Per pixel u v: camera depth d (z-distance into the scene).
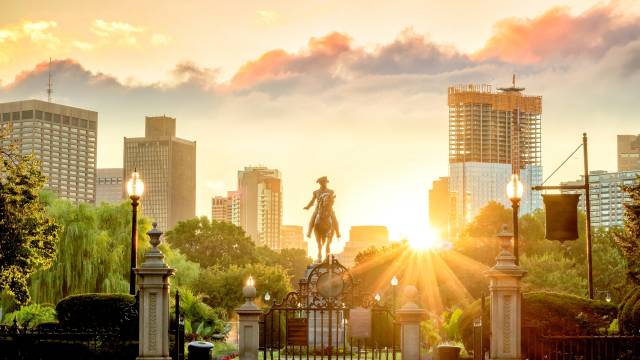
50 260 45.62
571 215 37.41
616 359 33.28
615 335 33.41
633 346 33.00
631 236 46.31
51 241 44.81
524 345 33.19
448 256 138.00
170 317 39.34
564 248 127.50
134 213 40.03
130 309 35.53
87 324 39.75
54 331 34.62
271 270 115.19
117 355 34.31
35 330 34.91
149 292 33.25
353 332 40.84
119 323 37.66
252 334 37.03
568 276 106.25
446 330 59.09
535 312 39.00
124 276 79.88
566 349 33.94
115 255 77.69
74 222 76.56
